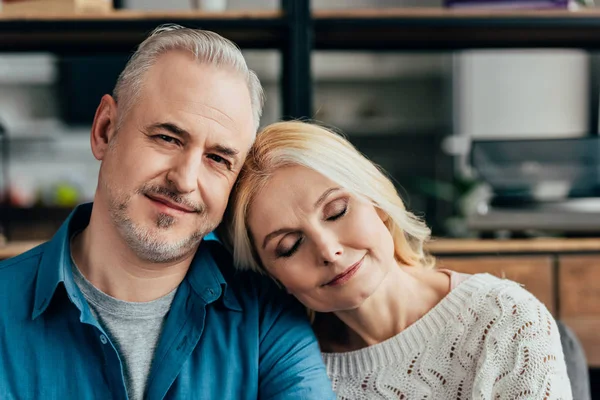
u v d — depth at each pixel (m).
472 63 3.77
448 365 1.18
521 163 1.85
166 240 1.06
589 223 1.76
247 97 1.12
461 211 2.29
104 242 1.11
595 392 1.82
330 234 1.10
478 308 1.19
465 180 2.33
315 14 1.71
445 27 1.75
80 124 3.72
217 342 1.17
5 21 1.64
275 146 1.14
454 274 1.29
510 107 3.69
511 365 1.12
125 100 1.08
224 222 1.24
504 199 1.84
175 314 1.15
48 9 1.67
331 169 1.10
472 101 3.79
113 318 1.13
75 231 1.21
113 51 1.93
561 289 1.70
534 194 1.83
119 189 1.06
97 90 3.69
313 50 2.00
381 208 1.19
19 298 1.11
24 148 3.71
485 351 1.14
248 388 1.15
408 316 1.24
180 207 1.06
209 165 1.08
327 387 1.16
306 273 1.13
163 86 1.05
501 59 3.70
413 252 1.33
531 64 3.62
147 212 1.06
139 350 1.13
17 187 3.54
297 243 1.13
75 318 1.10
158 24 1.66
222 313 1.20
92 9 1.71
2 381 1.06
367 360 1.23
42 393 1.07
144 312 1.14
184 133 1.04
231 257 1.29
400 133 4.04
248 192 1.14
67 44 1.86
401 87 4.03
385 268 1.15
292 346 1.19
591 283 1.70
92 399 1.08
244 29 1.71
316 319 1.33
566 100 3.43
